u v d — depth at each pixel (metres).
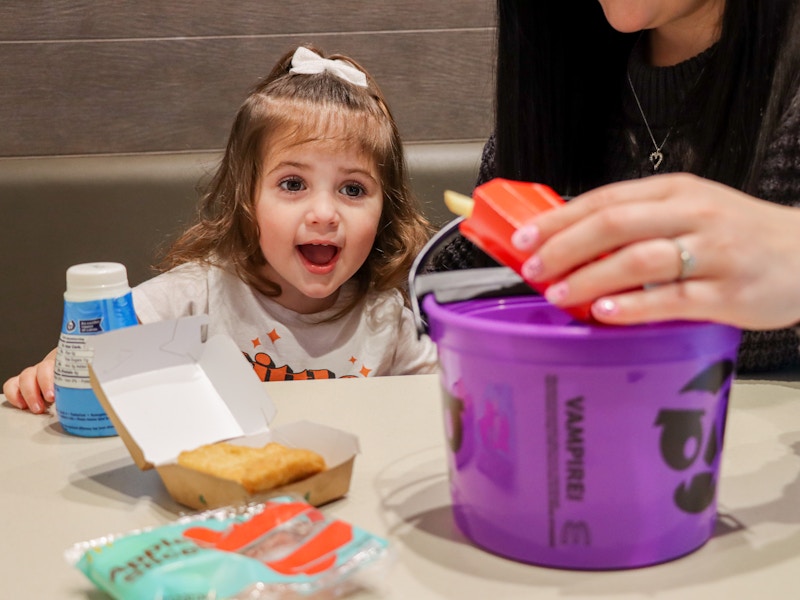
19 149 1.60
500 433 0.46
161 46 1.59
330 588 0.45
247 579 0.42
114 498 0.58
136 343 0.63
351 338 1.32
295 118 1.23
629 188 0.45
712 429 0.46
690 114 1.11
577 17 1.07
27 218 1.48
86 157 1.56
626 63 1.16
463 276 0.54
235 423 0.64
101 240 1.50
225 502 0.53
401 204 1.37
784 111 1.04
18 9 1.55
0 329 1.51
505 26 1.05
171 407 0.62
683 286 0.43
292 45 1.63
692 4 1.05
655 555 0.46
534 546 0.46
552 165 1.09
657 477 0.45
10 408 0.80
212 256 1.33
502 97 1.08
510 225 0.46
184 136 1.63
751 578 0.45
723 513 0.53
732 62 0.97
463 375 0.46
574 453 0.44
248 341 1.29
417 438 0.67
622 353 0.42
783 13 0.95
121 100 1.61
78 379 0.70
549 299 0.44
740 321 0.44
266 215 1.24
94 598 0.45
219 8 1.59
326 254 1.30
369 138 1.25
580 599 0.43
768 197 1.04
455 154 1.58
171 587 0.42
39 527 0.54
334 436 0.57
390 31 1.65
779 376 0.85
